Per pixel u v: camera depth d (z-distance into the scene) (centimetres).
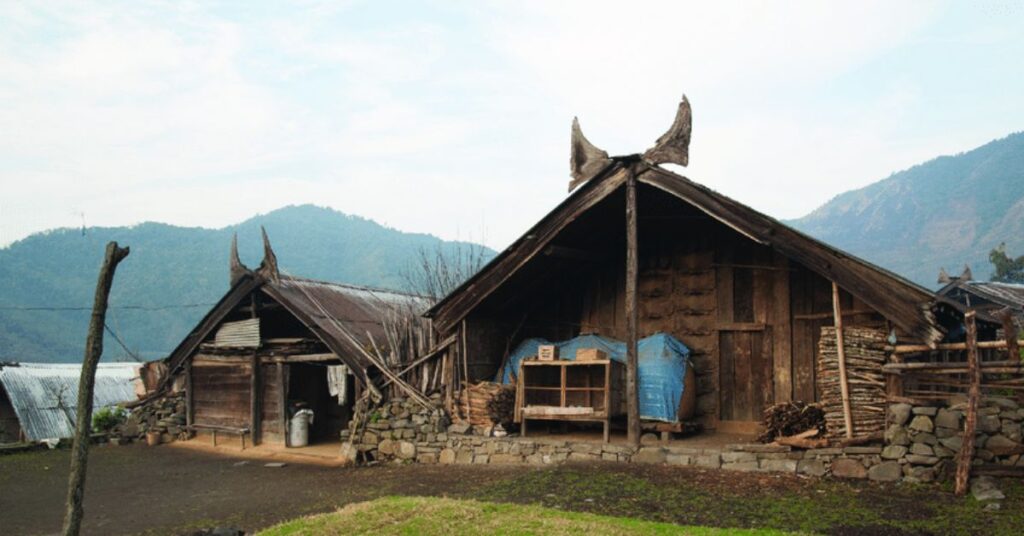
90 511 1368
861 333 1272
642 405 1563
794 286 1595
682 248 1750
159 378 2438
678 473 1293
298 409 2097
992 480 1087
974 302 3312
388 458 1750
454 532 898
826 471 1241
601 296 1859
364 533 914
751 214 1381
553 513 996
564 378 1602
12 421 3162
